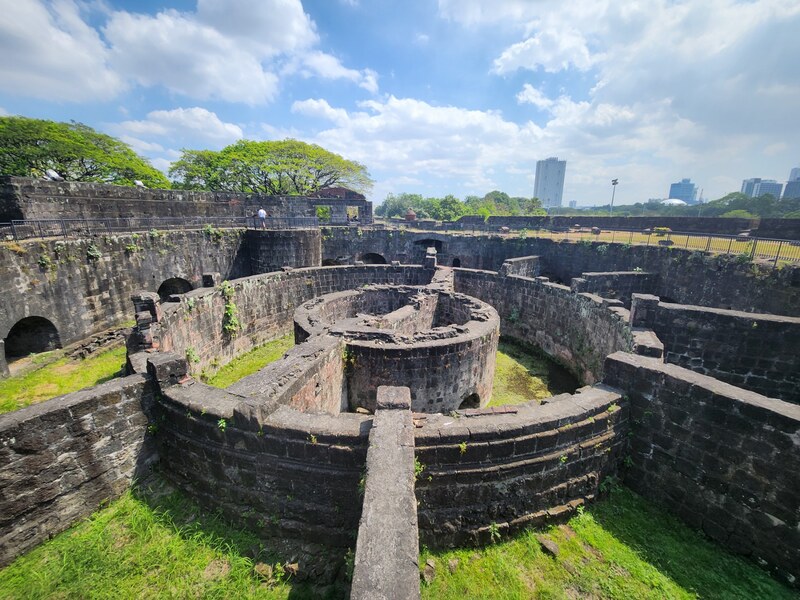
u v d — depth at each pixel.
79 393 6.67
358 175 54.97
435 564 5.74
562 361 16.14
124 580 5.50
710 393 6.32
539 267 27.00
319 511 6.07
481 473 6.04
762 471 5.83
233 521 6.46
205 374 13.68
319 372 8.98
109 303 17.00
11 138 32.44
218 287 14.60
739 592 5.40
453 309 16.23
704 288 18.95
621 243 23.36
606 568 5.70
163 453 7.38
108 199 20.97
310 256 24.70
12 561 5.80
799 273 15.25
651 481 7.12
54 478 6.20
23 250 13.55
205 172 46.56
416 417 6.48
